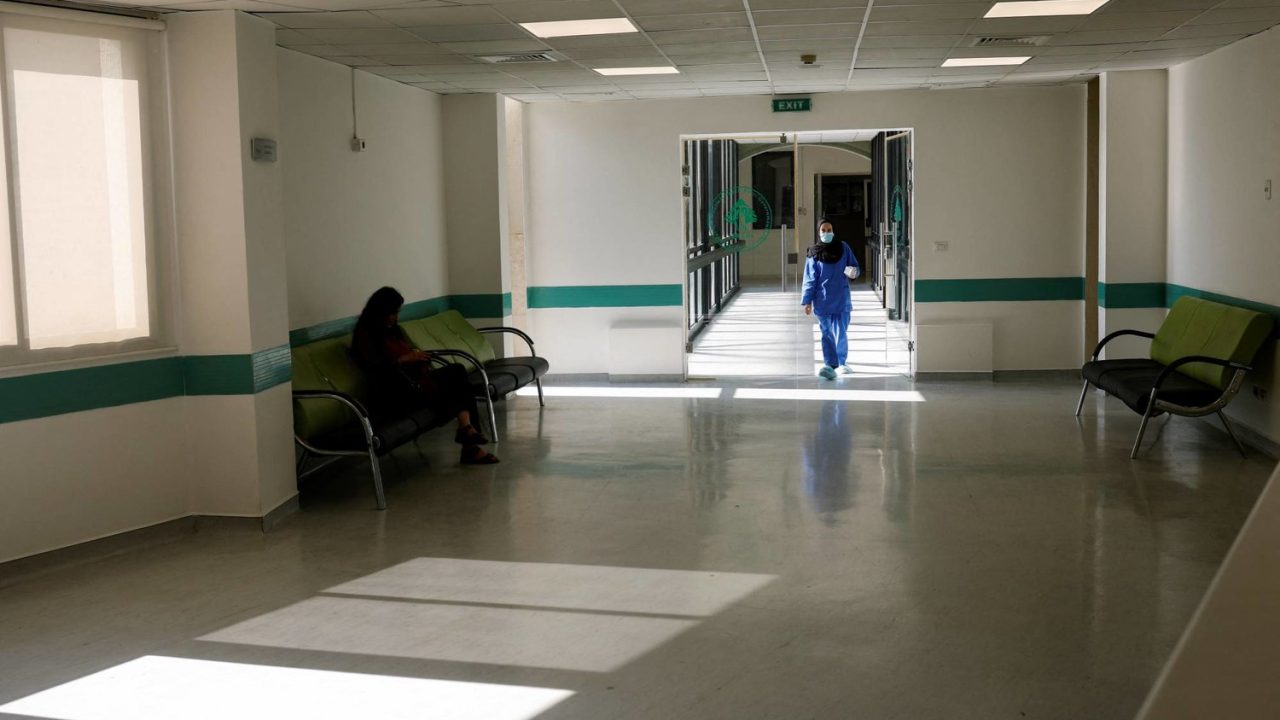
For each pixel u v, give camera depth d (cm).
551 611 484
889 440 843
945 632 447
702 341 1205
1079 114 1115
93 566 572
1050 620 459
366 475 766
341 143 845
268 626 473
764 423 925
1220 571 147
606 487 715
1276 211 757
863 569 533
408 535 615
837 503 661
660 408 1010
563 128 1166
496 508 668
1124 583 505
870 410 975
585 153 1166
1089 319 1123
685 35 749
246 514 633
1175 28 760
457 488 722
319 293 801
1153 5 674
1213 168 885
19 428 555
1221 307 812
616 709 379
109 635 466
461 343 972
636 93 1091
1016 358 1148
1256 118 793
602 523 629
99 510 593
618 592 507
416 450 849
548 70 912
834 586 509
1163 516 617
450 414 784
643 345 1169
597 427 923
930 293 1148
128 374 604
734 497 681
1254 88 796
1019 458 771
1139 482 696
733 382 1162
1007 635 443
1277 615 139
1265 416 780
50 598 519
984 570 528
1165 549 555
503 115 1098
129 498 608
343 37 714
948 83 1066
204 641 456
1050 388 1079
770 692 391
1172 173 995
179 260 625
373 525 638
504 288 1108
